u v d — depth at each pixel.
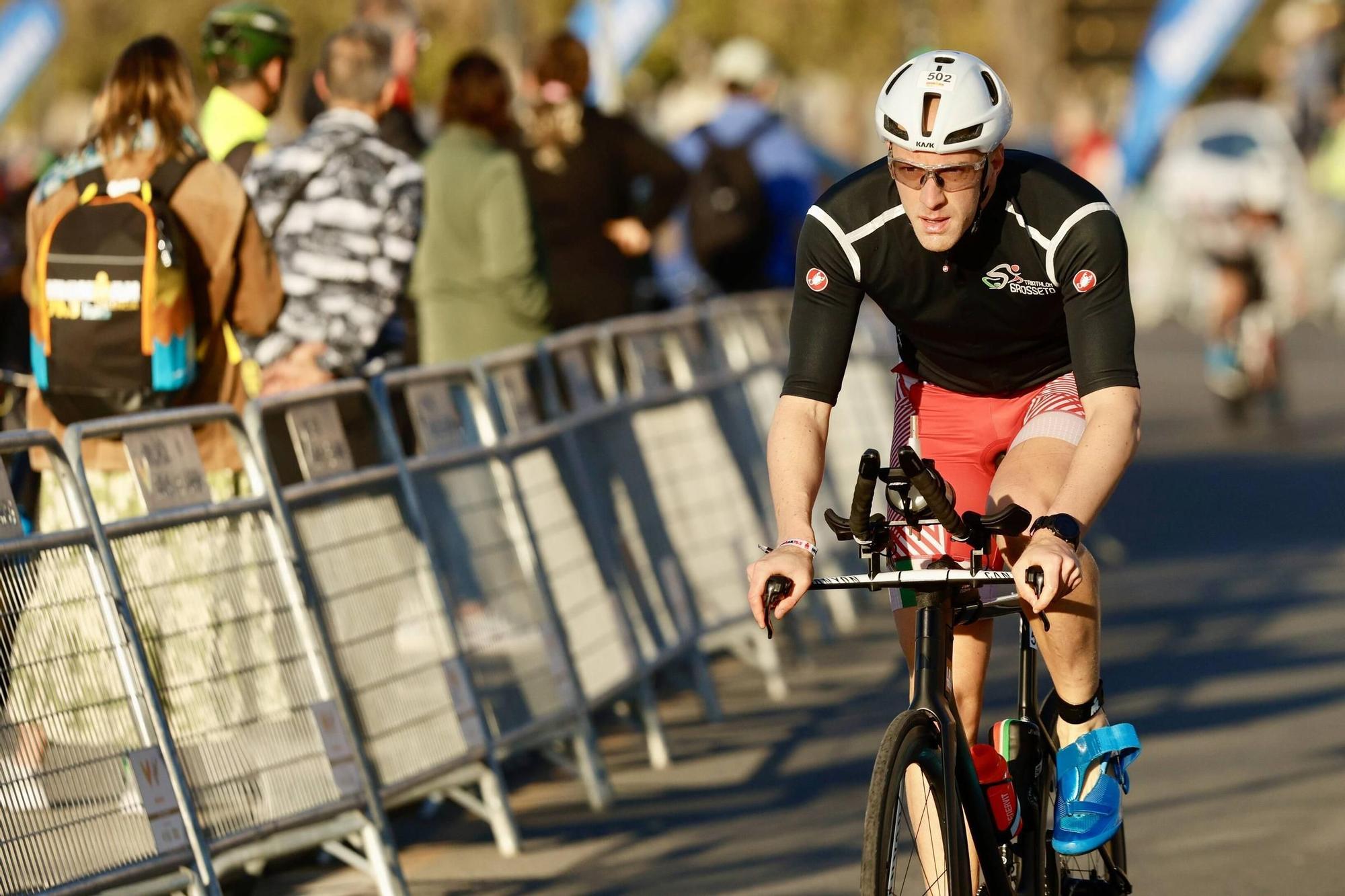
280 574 14.05
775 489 10.34
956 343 10.91
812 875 14.30
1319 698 18.70
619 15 32.97
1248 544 27.03
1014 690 19.86
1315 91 60.19
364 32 17.30
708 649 20.83
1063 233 10.24
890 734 9.56
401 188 17.16
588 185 22.64
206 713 13.15
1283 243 56.53
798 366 10.65
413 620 15.33
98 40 78.50
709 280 28.58
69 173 14.51
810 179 28.52
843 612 25.33
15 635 11.83
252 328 14.75
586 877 14.76
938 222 9.95
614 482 19.48
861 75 86.56
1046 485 10.34
